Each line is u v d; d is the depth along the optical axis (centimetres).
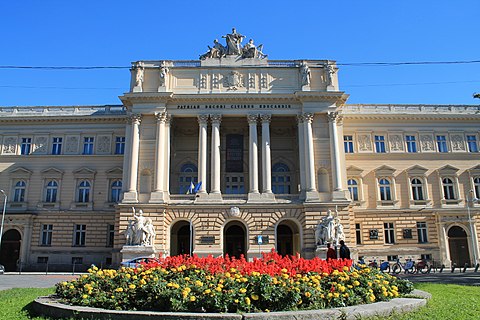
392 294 1485
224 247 5106
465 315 1267
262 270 1434
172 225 4691
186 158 5394
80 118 5572
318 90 5019
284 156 5450
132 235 4438
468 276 3575
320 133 4906
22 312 1388
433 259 5184
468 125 5653
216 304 1216
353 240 4750
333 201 4603
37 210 5350
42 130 5597
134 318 1135
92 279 1527
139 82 4950
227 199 4747
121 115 5556
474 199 5366
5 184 5447
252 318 1088
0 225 5241
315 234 4491
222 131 5388
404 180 5425
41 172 5450
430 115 5569
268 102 4959
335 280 1445
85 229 5294
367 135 5541
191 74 5062
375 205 5338
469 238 5275
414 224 5284
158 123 4834
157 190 4656
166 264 1672
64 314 1235
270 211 4647
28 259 5178
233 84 5022
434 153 5516
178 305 1236
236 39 5222
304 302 1288
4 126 5622
